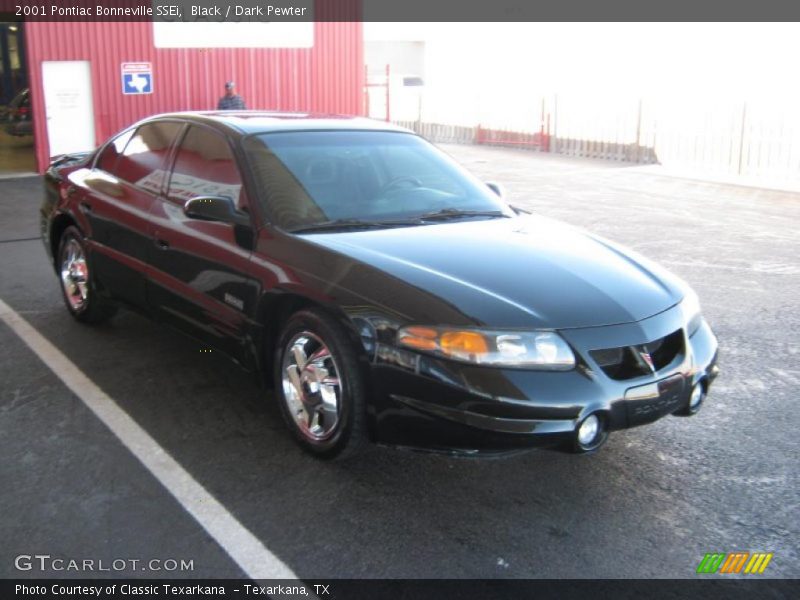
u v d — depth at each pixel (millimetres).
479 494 3641
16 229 9703
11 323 5898
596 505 3568
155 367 5062
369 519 3406
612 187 14742
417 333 3379
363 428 3635
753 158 16641
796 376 5215
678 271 8102
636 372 3504
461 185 4941
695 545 3279
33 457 3854
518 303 3477
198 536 3246
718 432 4344
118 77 15172
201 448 3998
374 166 4746
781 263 8523
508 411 3240
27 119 18516
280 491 3607
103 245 5277
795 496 3682
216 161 4605
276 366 4047
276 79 17391
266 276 3984
